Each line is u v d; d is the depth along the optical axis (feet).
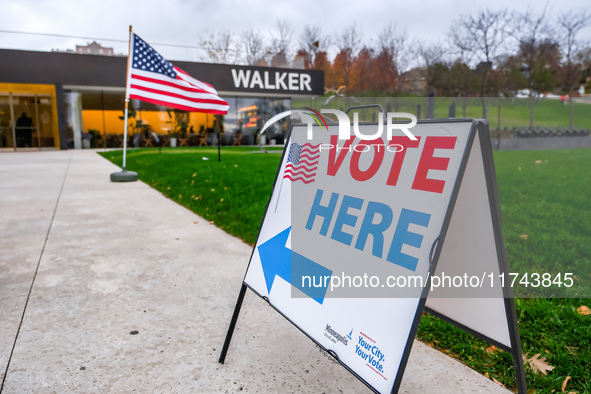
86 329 7.68
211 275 10.58
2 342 7.16
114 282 10.03
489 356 6.82
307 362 6.70
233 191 21.68
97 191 23.93
